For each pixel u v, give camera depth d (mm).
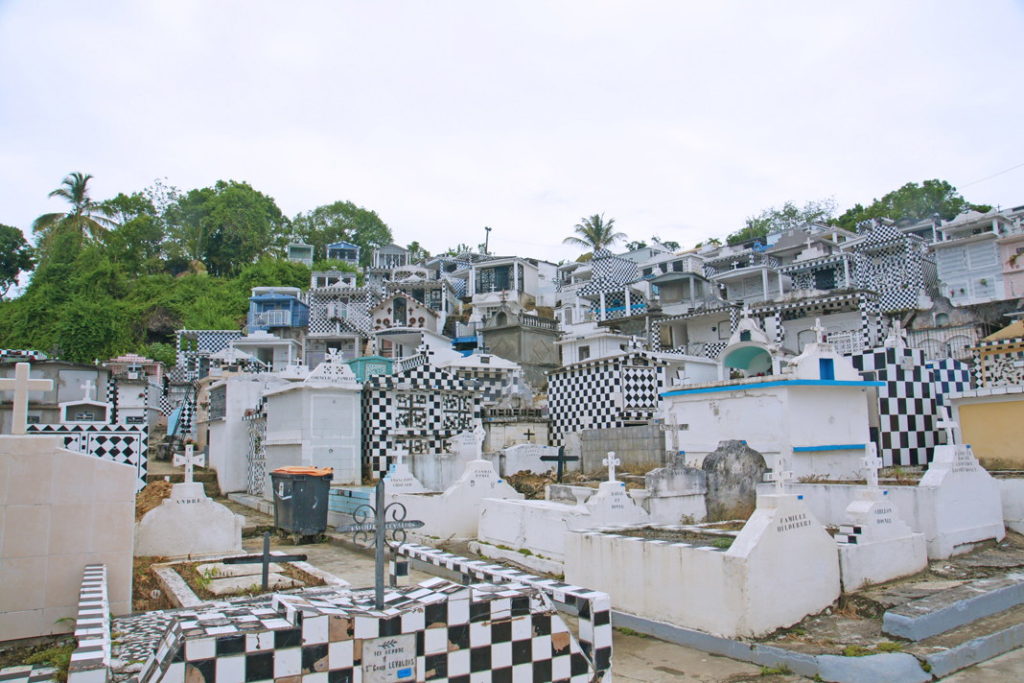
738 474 12828
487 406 24688
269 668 4484
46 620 7621
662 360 23641
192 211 74438
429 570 11344
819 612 8695
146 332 55250
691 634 8453
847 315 36938
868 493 10055
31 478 7727
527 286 62625
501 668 5254
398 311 51406
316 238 81938
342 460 19656
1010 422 14039
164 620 7605
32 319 47094
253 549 14633
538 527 11781
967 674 7301
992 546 11531
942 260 44219
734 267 53719
